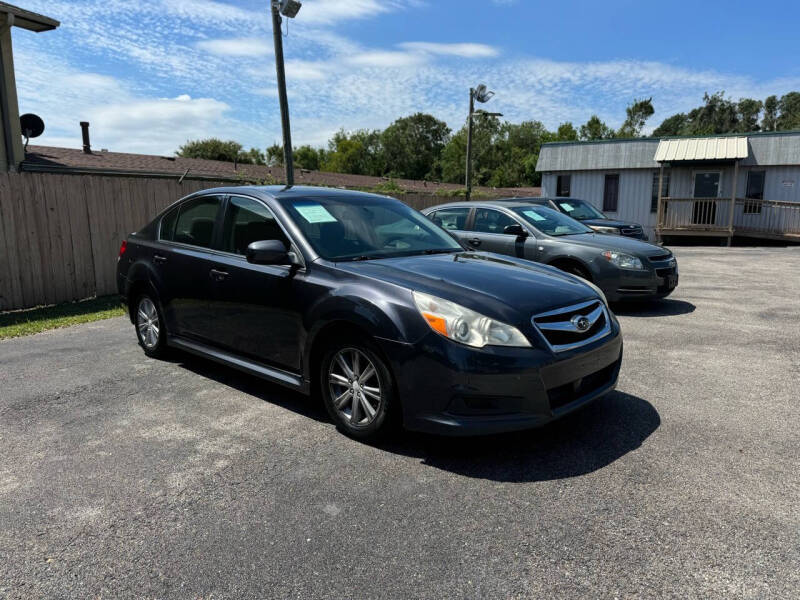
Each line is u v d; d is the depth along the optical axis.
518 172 77.31
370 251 4.23
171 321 5.20
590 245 7.69
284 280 3.99
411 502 2.90
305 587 2.28
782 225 21.00
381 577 2.33
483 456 3.40
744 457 3.31
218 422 3.99
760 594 2.17
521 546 2.51
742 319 7.09
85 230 9.18
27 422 4.03
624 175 23.75
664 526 2.63
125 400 4.45
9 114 12.93
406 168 95.25
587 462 3.29
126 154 21.20
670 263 7.60
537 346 3.22
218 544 2.58
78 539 2.64
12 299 8.28
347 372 3.66
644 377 4.82
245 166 25.53
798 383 4.61
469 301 3.30
